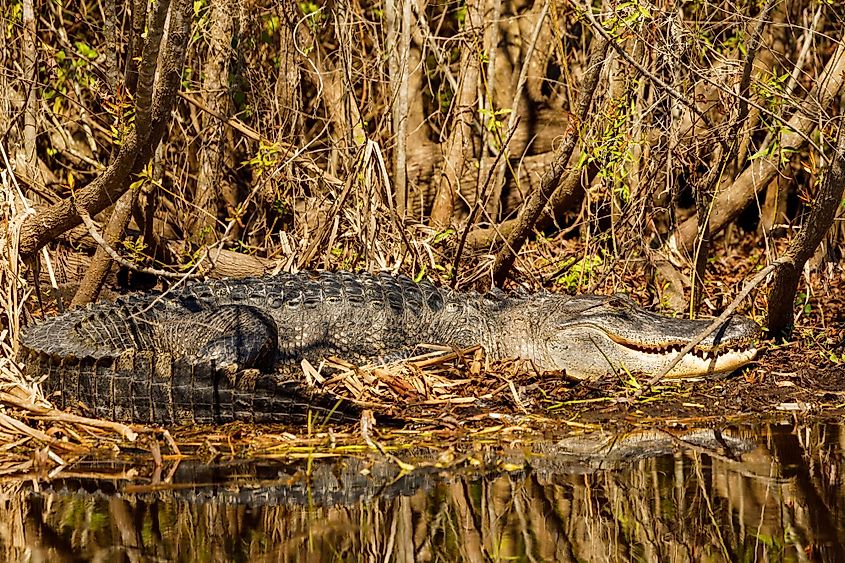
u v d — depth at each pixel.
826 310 14.02
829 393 10.85
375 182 13.13
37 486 7.65
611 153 12.77
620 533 6.56
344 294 11.82
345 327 11.73
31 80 14.02
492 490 7.47
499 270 13.88
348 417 9.72
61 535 6.53
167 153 16.14
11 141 14.29
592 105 13.34
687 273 14.43
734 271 16.53
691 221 15.37
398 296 12.02
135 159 10.61
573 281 14.09
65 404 9.93
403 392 10.63
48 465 8.27
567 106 17.44
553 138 16.66
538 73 17.45
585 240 14.04
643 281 15.19
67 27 17.39
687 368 11.47
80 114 16.45
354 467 8.18
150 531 6.62
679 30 12.62
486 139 15.87
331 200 13.69
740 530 6.59
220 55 15.02
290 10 14.30
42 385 10.03
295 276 12.16
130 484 7.68
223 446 8.95
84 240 13.89
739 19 13.69
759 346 12.11
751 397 10.80
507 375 11.61
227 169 16.19
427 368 11.57
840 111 14.70
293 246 13.62
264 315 11.36
